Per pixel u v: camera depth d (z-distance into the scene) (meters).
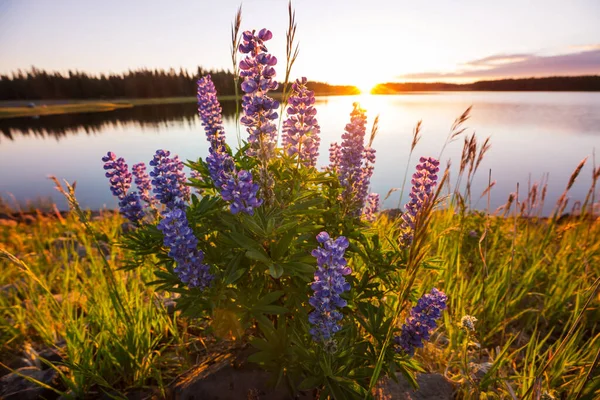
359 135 0.54
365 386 0.47
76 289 0.80
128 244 0.49
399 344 0.45
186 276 0.40
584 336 0.70
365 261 0.52
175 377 0.56
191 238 0.39
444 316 0.71
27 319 0.75
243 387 0.47
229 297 0.42
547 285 0.85
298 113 0.53
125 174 0.53
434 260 0.53
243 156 0.52
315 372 0.43
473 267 0.93
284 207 0.45
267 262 0.38
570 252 0.91
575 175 0.86
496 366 0.52
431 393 0.53
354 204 0.56
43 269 1.00
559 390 0.53
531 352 0.63
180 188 0.54
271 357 0.43
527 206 1.00
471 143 0.67
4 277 0.95
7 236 1.34
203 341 0.65
